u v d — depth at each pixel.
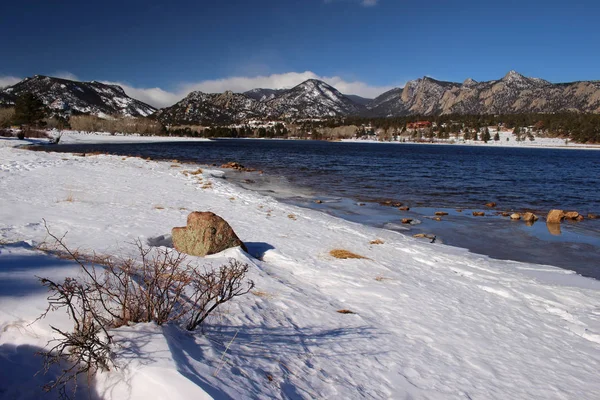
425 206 17.69
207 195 15.59
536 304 6.46
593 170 44.06
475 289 7.03
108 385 2.41
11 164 20.69
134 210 11.33
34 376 2.48
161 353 2.58
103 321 2.94
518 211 17.28
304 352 3.70
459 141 172.62
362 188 23.06
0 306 3.05
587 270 9.05
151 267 5.32
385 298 6.03
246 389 2.58
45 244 6.40
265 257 8.04
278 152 65.00
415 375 3.75
